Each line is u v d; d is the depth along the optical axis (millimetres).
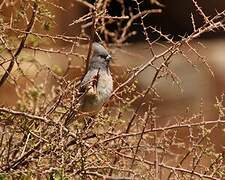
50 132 9125
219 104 9953
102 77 10383
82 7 18531
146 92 10156
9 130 9812
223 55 20922
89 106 10281
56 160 8727
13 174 8820
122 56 18578
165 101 18594
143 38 23062
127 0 22281
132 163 9703
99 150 9172
